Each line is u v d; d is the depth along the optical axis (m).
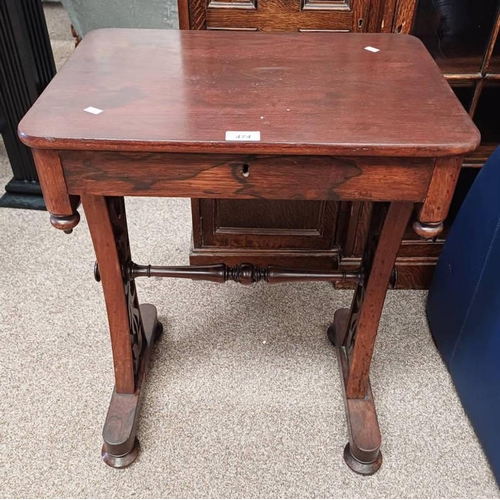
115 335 1.07
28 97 1.69
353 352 1.12
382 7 1.18
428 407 1.23
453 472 1.10
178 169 0.76
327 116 0.77
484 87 1.28
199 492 1.06
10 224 1.77
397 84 0.87
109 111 0.77
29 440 1.14
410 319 1.46
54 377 1.27
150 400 1.23
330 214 1.47
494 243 1.07
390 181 0.77
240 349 1.36
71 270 1.58
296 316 1.46
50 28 3.06
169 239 1.72
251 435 1.16
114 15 1.97
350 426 1.12
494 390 1.06
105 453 1.10
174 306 1.48
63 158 0.75
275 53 0.98
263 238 1.53
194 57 0.95
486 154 1.37
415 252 1.50
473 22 1.19
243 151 0.71
